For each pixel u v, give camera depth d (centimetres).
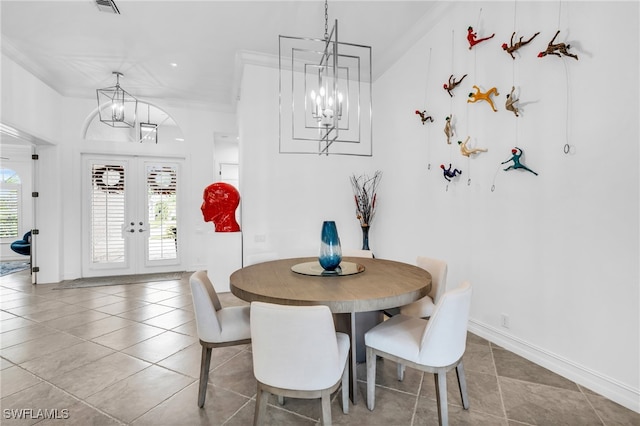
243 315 190
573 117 194
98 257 516
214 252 407
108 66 415
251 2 289
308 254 416
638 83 163
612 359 177
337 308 148
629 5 166
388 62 395
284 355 130
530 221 222
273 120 404
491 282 255
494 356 231
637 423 159
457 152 289
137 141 544
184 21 319
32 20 315
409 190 362
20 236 721
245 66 390
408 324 182
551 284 209
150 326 301
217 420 167
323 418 133
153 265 545
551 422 161
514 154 226
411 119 357
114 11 302
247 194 393
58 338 272
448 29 298
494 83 248
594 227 184
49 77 443
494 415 167
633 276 167
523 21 223
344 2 291
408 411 172
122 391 193
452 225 297
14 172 720
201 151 559
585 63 187
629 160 167
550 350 211
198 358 236
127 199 532
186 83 470
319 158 424
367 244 420
